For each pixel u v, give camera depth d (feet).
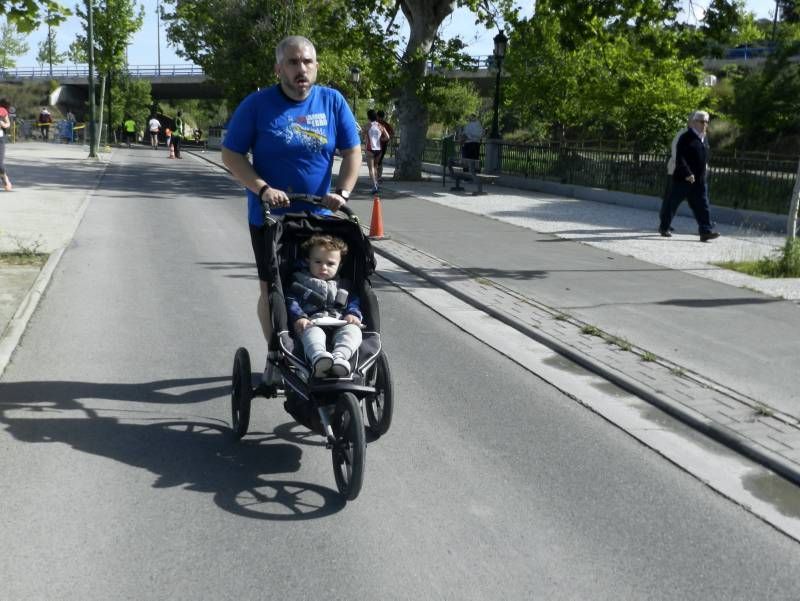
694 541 13.51
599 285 32.60
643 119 96.37
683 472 16.22
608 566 12.64
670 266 36.96
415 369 22.31
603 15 58.49
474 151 73.51
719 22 58.80
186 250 39.11
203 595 11.53
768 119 110.42
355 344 15.21
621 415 19.24
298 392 15.05
